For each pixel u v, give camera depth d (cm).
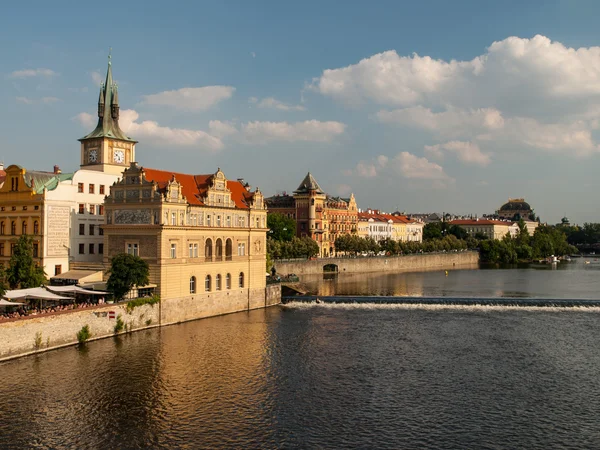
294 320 11206
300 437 5616
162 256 10188
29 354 8106
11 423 5859
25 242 9688
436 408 6406
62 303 9744
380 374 7612
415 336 9844
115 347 8706
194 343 9088
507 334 10044
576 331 10306
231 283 12050
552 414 6259
